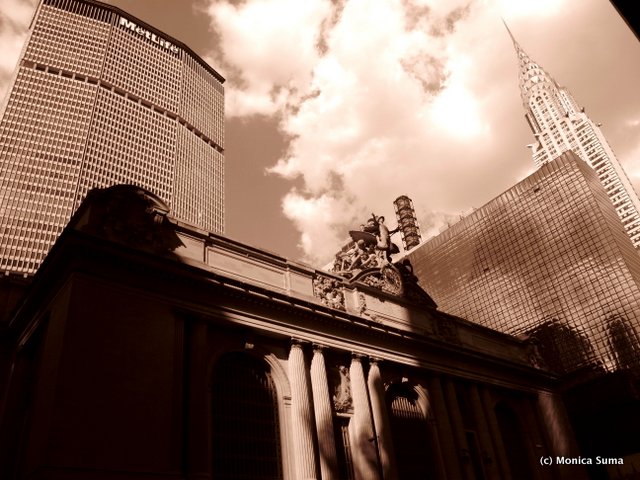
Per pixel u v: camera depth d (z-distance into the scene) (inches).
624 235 4264.3
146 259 1430.9
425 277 5024.6
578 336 3853.3
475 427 2230.6
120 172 6333.7
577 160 4330.7
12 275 1784.0
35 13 6855.3
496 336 2704.2
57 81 6427.2
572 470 2509.8
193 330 1476.4
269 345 1668.3
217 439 1423.5
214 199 7450.8
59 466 1088.8
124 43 7308.1
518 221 4525.1
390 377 1996.8
